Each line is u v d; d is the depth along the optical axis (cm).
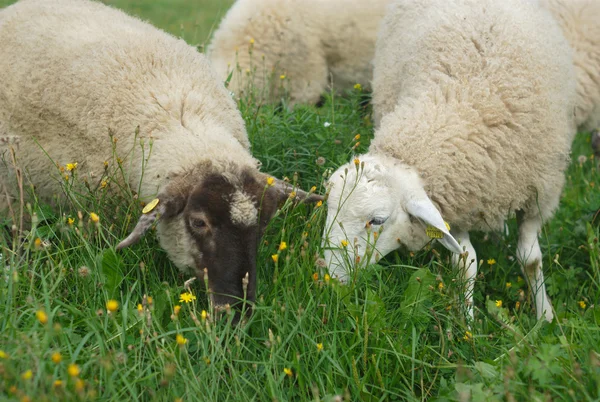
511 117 189
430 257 195
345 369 161
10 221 187
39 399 137
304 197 180
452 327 170
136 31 195
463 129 187
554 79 196
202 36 369
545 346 151
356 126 228
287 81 272
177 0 500
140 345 151
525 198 196
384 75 221
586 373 151
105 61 185
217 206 168
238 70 244
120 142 181
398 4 226
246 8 272
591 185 227
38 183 189
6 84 190
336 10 270
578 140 264
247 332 167
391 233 185
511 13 200
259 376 157
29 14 197
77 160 184
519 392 149
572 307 187
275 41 269
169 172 175
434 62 197
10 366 140
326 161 208
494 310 167
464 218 192
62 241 174
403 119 192
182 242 173
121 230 180
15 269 158
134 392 145
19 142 187
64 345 152
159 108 183
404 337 167
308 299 169
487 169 188
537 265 197
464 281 181
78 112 183
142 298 164
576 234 207
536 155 192
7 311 152
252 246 169
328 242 175
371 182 182
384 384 159
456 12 202
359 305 168
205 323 157
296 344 162
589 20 228
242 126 198
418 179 185
